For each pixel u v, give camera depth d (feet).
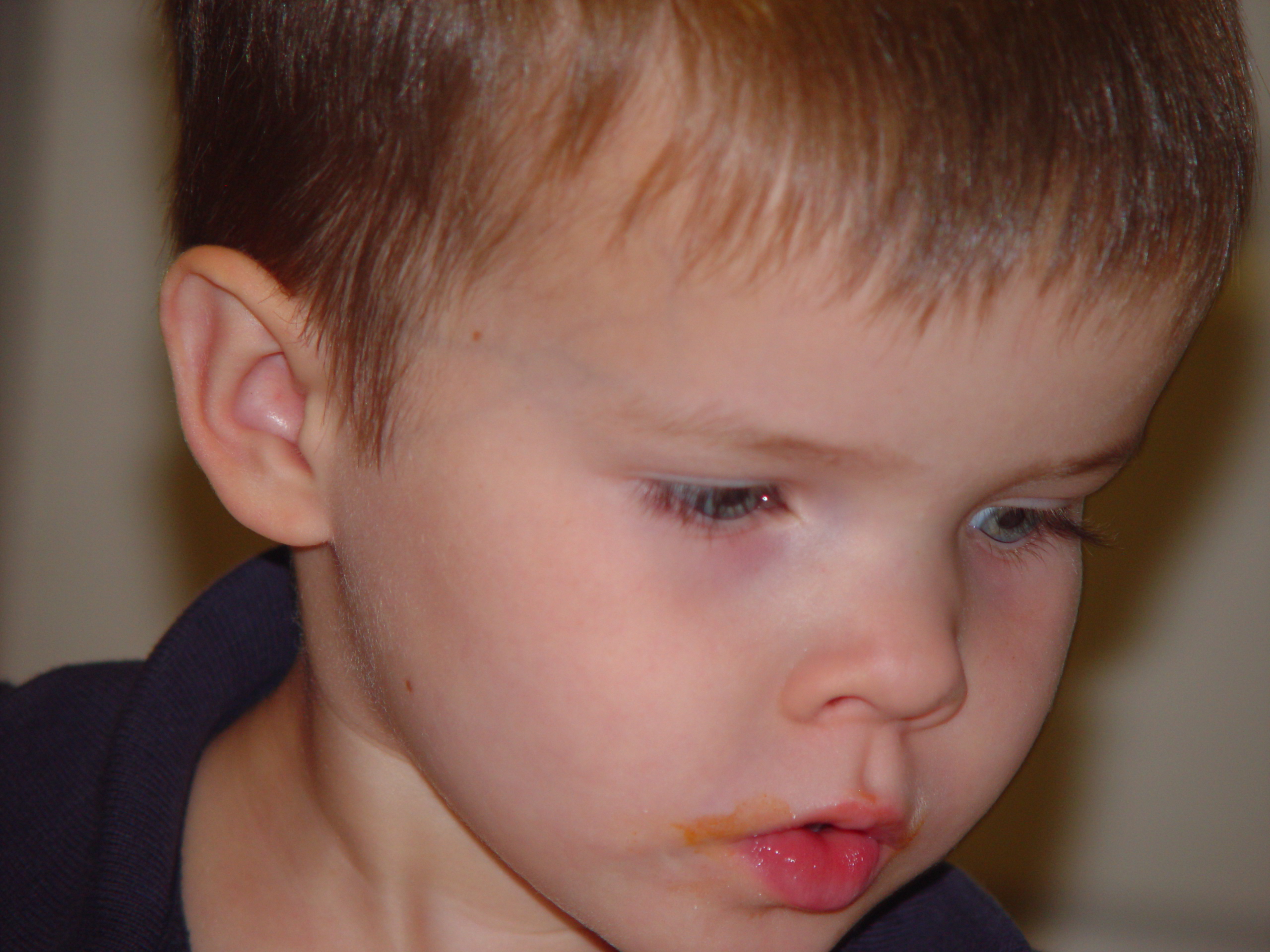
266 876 3.30
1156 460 5.32
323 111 2.74
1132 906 5.63
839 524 2.53
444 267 2.57
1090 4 2.43
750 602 2.55
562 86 2.40
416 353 2.65
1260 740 5.47
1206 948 5.58
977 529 2.77
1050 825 5.62
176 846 3.24
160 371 5.81
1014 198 2.32
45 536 5.93
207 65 3.07
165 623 5.93
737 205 2.30
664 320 2.36
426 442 2.66
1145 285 2.44
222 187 3.01
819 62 2.31
